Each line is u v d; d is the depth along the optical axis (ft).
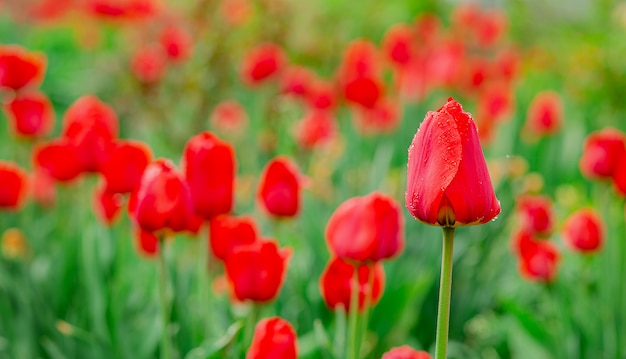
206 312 9.84
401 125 23.44
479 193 5.71
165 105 24.89
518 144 24.56
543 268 12.99
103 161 11.66
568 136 24.90
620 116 27.35
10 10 41.22
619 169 12.83
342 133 23.04
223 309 11.73
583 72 28.91
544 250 12.97
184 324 11.14
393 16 40.68
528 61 33.06
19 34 39.34
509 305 13.97
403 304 13.67
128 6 28.96
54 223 17.17
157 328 11.73
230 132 23.06
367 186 17.88
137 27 32.19
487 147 22.61
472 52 31.63
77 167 11.75
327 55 30.78
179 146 24.18
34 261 15.28
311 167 20.63
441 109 5.73
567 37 33.14
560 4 35.73
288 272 13.53
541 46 34.60
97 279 12.17
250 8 27.09
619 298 14.16
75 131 12.04
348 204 8.08
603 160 12.92
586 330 14.08
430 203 5.74
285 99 22.39
